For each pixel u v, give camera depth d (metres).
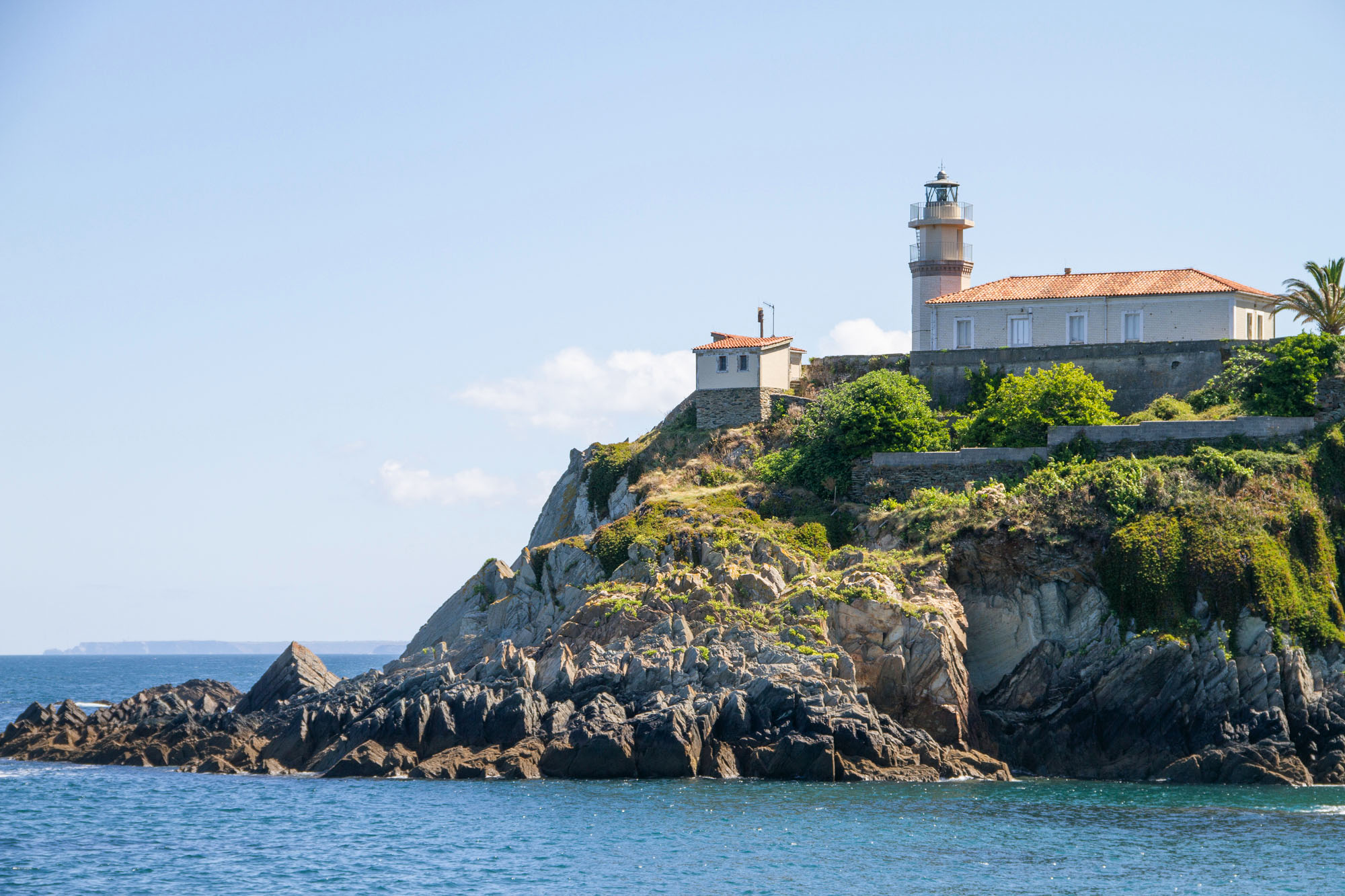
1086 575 76.50
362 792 68.12
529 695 72.94
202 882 52.28
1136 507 77.75
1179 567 73.81
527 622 88.38
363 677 86.19
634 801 63.94
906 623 73.50
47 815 64.56
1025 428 88.69
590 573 86.38
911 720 73.00
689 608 76.44
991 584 78.69
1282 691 70.62
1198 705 71.25
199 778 75.38
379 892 50.59
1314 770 69.19
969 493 84.12
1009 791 66.88
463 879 51.78
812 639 73.06
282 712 83.69
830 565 81.19
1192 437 82.94
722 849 55.31
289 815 63.59
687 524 86.88
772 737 70.06
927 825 59.03
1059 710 74.19
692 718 70.00
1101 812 61.72
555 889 50.25
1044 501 79.44
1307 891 49.03
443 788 68.00
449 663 80.88
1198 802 64.06
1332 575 75.25
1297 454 79.88
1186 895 48.56
